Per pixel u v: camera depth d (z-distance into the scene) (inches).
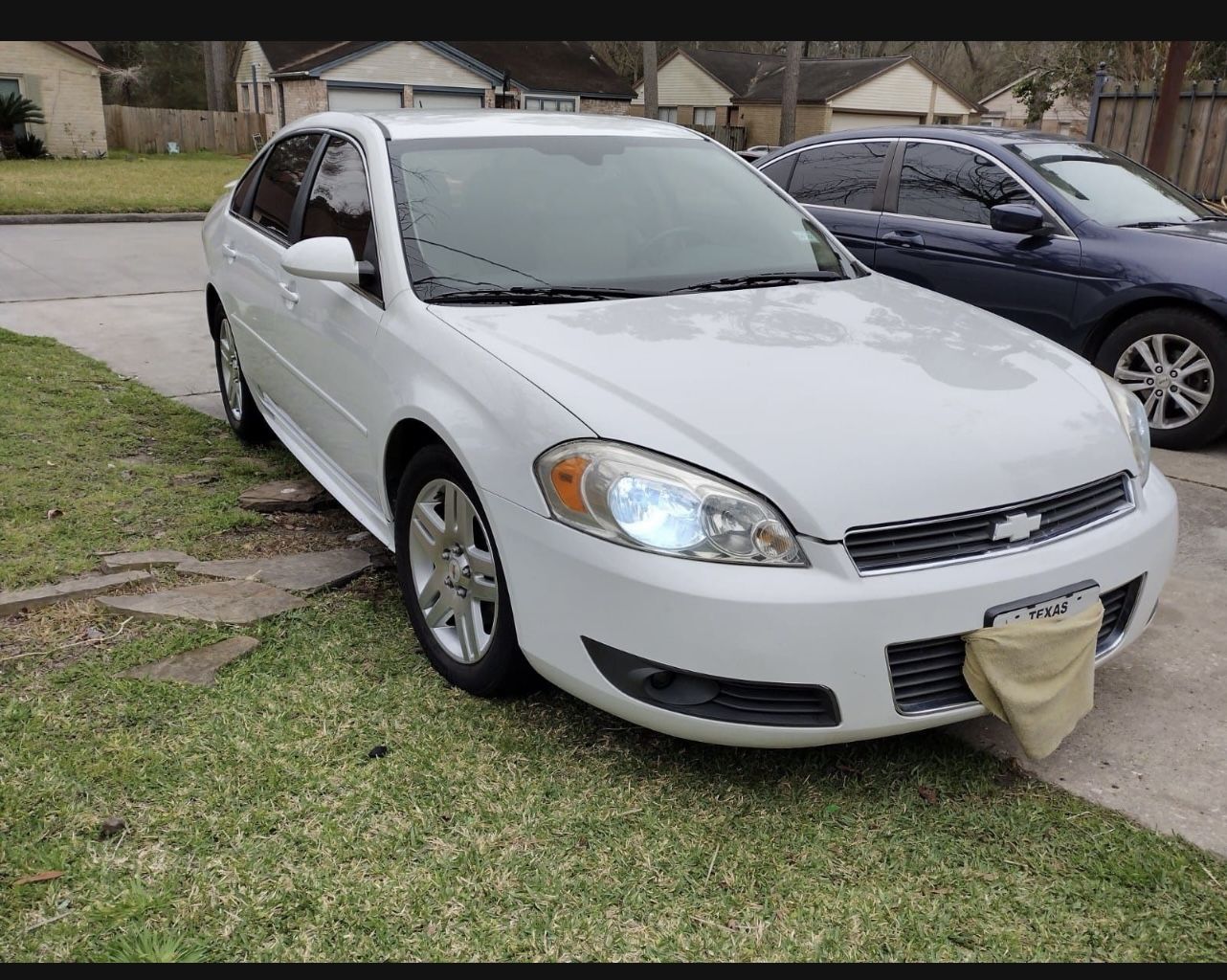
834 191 260.8
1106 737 110.3
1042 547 96.7
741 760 105.0
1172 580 150.6
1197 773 104.0
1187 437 212.1
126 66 1879.9
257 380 180.5
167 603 132.6
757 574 89.0
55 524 157.3
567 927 83.4
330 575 143.3
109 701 111.3
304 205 158.6
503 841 92.5
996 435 99.3
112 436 203.2
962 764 105.1
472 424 105.3
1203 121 392.2
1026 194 227.5
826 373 106.2
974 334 123.4
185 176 906.7
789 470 91.3
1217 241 209.2
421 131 144.4
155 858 88.5
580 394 99.3
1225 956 81.5
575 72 1606.8
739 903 86.4
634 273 132.2
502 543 101.5
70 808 94.0
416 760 103.3
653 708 94.0
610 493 92.4
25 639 123.7
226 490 177.2
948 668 94.9
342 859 89.5
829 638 88.6
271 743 105.1
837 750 107.0
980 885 88.7
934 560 92.6
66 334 300.7
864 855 92.1
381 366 123.1
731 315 121.3
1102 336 220.8
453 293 122.8
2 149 1085.1
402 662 122.1
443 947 81.1
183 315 336.2
